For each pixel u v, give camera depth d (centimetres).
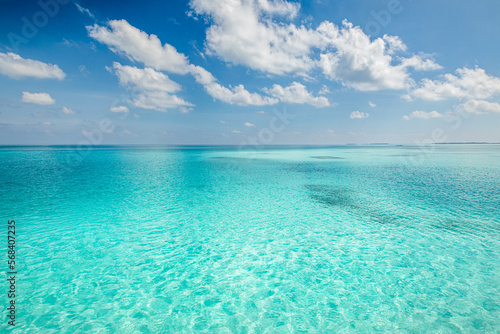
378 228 860
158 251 688
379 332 405
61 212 1002
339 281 550
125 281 545
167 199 1240
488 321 423
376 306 468
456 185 1609
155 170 2347
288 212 1045
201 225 889
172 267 606
